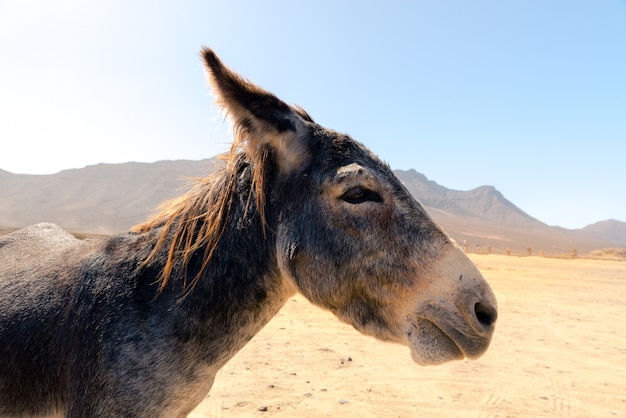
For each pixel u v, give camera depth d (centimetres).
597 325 284
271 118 73
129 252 75
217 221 74
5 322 72
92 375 65
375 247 67
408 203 70
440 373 186
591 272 705
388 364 195
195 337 69
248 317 73
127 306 68
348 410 145
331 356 203
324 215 70
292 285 74
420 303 66
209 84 73
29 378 71
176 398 68
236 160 80
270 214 75
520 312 321
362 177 69
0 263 87
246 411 141
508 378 181
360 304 69
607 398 162
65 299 72
